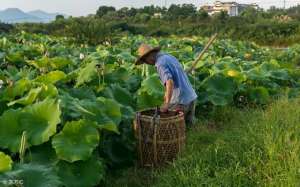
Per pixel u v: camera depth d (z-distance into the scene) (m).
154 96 7.58
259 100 9.94
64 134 5.32
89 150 5.26
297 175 4.86
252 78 10.80
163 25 51.91
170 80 6.44
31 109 5.59
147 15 59.22
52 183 4.57
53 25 45.38
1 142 5.34
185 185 5.17
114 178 6.15
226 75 9.91
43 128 5.42
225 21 50.91
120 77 8.61
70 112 5.79
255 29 43.97
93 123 5.48
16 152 5.30
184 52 15.82
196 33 46.69
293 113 7.70
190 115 7.14
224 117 8.95
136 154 6.56
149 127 6.07
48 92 6.17
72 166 5.26
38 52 14.46
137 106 7.52
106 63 10.58
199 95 9.28
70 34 25.77
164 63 6.51
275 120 7.19
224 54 19.27
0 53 12.70
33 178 4.56
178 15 60.44
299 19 55.66
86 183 5.19
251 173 5.25
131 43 21.88
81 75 7.82
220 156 5.92
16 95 6.68
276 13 67.44
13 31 41.03
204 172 5.36
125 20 57.16
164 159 6.12
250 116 8.51
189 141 7.23
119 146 6.60
